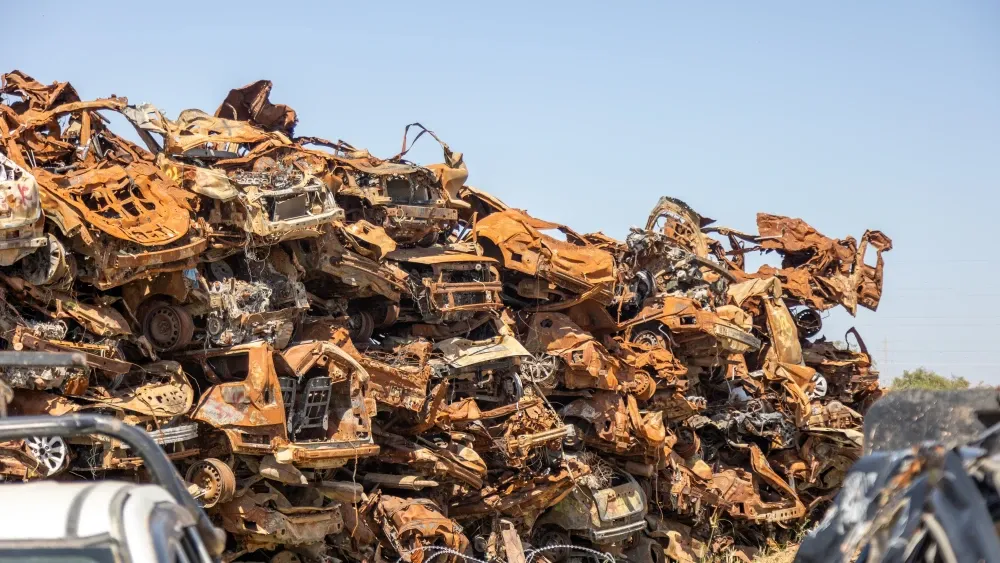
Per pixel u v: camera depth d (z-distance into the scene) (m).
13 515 4.15
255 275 19.95
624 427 26.91
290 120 24.59
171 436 16.41
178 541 4.25
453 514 23.84
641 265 31.88
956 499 4.02
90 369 15.80
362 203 23.70
